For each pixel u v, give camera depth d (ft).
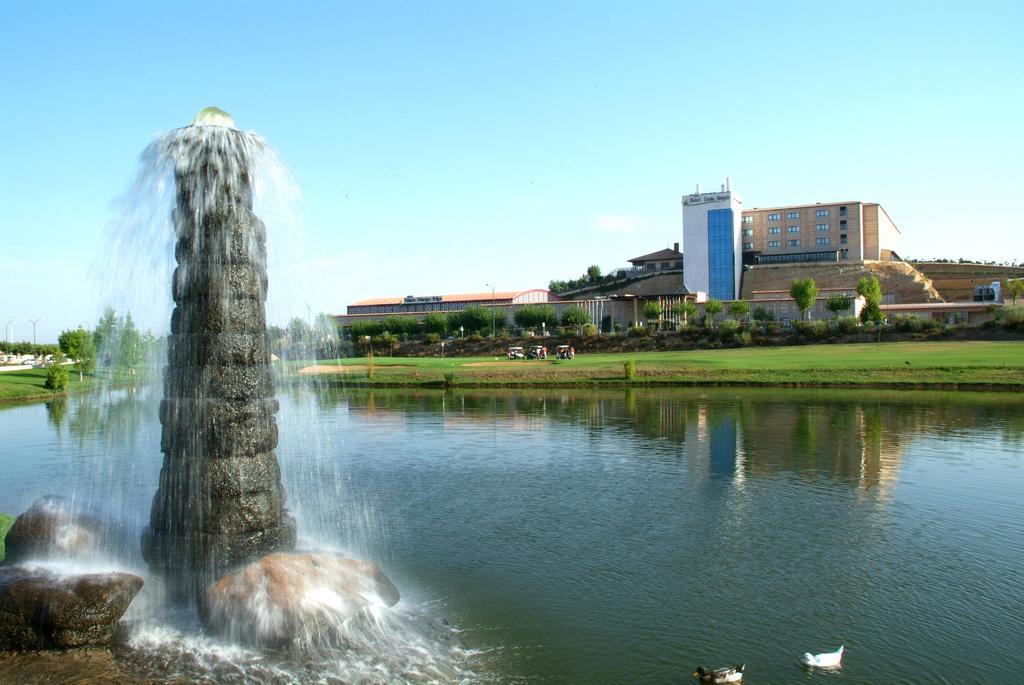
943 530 59.41
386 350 343.87
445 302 427.74
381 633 40.47
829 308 332.19
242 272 45.21
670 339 299.58
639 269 511.40
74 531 50.31
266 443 46.01
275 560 42.37
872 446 96.43
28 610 38.40
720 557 53.42
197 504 44.04
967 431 107.96
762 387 179.32
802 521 62.18
